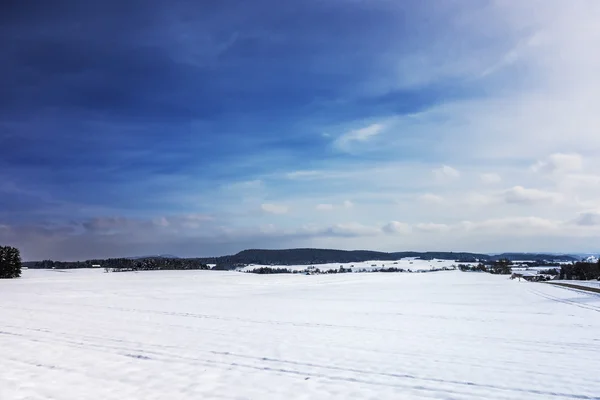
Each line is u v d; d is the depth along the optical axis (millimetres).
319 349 12727
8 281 58281
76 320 18266
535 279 95312
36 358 11039
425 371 10188
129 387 8688
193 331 15867
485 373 10008
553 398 8258
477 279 88062
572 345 13602
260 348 12781
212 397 8180
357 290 48688
